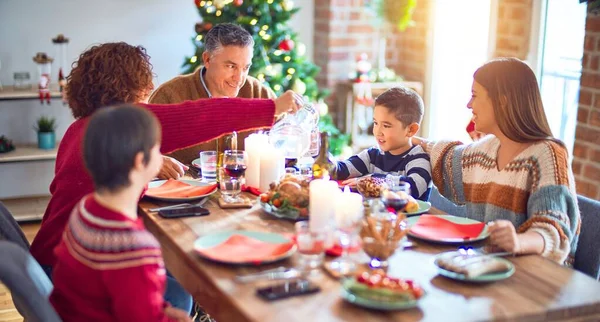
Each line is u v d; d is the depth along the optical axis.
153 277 1.65
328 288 1.69
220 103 2.36
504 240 1.91
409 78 5.45
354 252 1.79
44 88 4.39
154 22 4.98
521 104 2.25
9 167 4.82
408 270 1.82
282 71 4.69
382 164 2.67
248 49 3.02
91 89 2.29
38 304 1.72
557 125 4.11
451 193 2.54
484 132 2.35
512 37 4.16
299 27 5.39
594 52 3.43
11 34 4.66
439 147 2.58
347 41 5.28
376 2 4.94
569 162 2.21
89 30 4.84
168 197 2.34
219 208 2.31
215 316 1.74
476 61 4.71
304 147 2.68
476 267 1.75
